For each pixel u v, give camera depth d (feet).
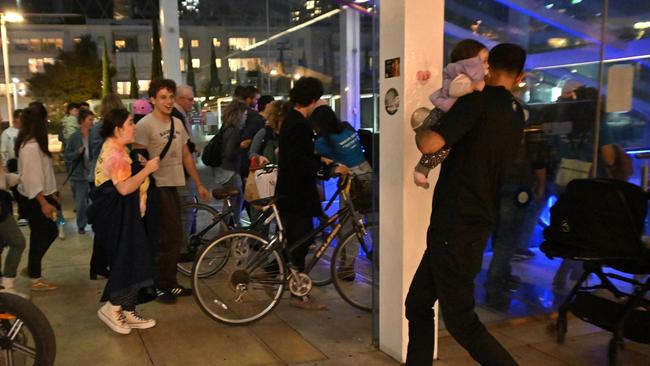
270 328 12.24
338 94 28.40
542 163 12.79
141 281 11.60
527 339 11.46
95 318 13.00
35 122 14.49
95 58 105.70
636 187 10.25
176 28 30.27
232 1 35.24
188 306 13.69
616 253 9.96
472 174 7.50
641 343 10.20
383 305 10.55
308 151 12.69
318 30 29.27
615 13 12.98
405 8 8.96
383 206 10.12
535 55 12.35
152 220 12.30
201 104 37.68
